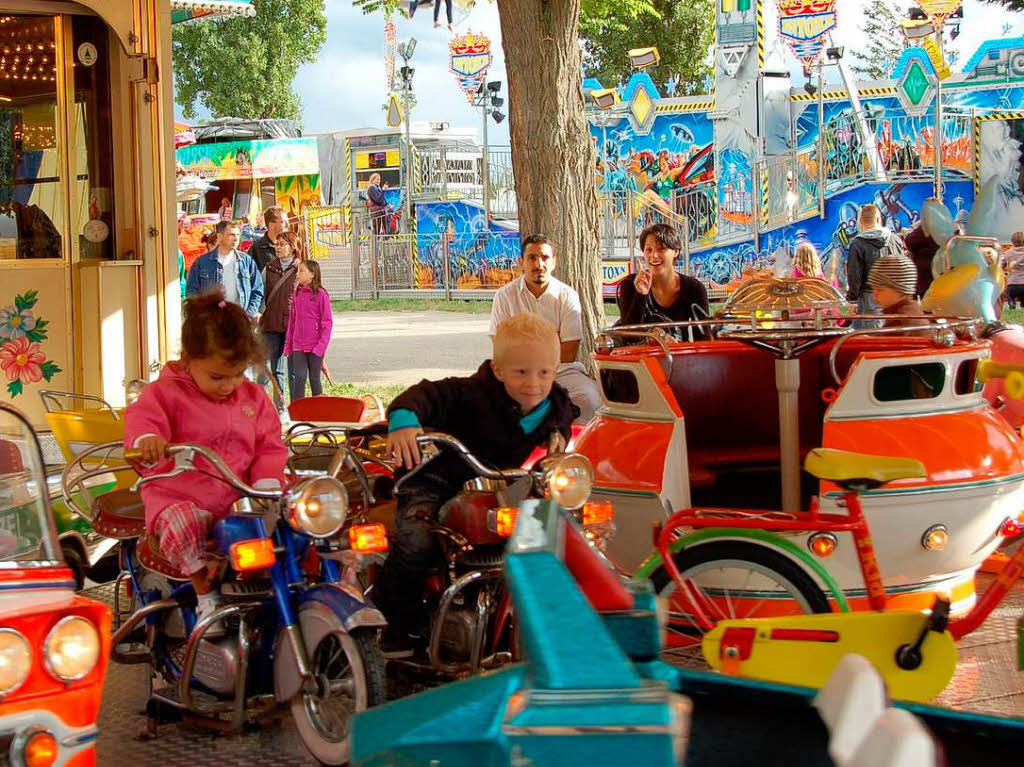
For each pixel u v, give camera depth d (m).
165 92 9.61
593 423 5.56
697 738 2.18
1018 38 24.61
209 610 4.29
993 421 5.22
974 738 2.17
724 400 6.46
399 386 15.68
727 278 26.02
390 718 1.73
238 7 12.40
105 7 9.37
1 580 3.33
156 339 9.62
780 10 25.16
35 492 3.55
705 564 4.72
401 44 33.16
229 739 4.66
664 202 27.09
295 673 4.17
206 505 4.40
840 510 4.87
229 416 4.49
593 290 9.88
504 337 4.49
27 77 9.39
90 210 9.61
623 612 2.10
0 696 3.18
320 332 12.60
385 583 4.62
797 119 26.42
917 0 24.70
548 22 9.72
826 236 24.45
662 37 41.06
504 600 4.45
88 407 9.37
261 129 35.03
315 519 3.99
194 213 34.91
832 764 2.11
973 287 6.93
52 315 9.41
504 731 1.58
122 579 5.41
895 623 3.97
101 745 4.61
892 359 4.96
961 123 23.80
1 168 9.41
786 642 3.99
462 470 4.66
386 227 35.12
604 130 27.78
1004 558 6.45
